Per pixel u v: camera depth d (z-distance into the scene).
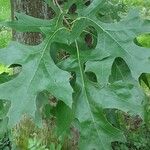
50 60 0.38
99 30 0.39
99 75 0.37
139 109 0.37
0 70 1.19
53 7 0.43
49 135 0.83
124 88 0.37
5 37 1.54
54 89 0.36
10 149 0.76
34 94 0.36
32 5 0.73
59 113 0.38
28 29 0.40
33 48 0.38
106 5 0.47
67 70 0.38
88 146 0.37
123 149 0.82
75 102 0.38
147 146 0.86
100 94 0.37
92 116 0.37
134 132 0.89
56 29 0.39
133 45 0.38
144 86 0.98
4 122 0.41
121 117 0.91
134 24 0.39
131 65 0.37
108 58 0.38
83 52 0.39
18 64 0.40
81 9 0.41
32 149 0.75
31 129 0.85
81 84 0.38
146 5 1.47
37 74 0.37
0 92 0.36
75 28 0.39
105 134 0.37
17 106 0.36
